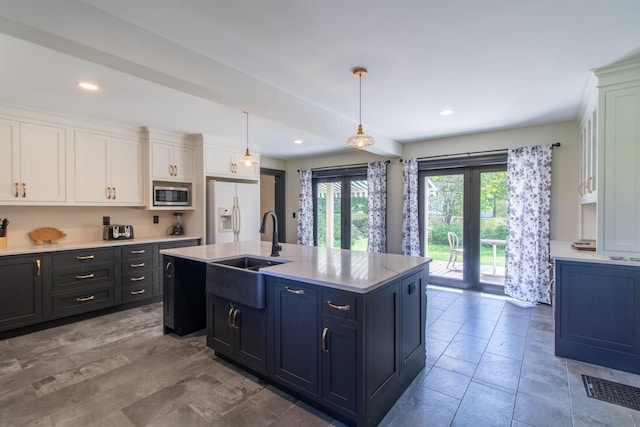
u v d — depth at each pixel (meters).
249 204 5.18
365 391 1.76
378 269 2.19
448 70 2.46
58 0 1.54
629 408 1.96
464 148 4.59
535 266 4.00
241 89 2.45
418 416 1.91
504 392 2.14
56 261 3.29
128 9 1.67
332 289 1.84
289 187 6.79
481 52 2.18
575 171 3.84
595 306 2.47
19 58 2.16
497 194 4.48
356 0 1.61
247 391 2.17
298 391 2.03
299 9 1.68
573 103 3.23
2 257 2.96
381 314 1.91
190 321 3.15
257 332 2.25
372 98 3.06
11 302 3.01
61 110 3.34
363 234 5.90
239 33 1.92
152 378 2.32
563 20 1.80
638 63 2.29
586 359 2.52
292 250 3.10
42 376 2.35
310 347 1.96
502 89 2.85
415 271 2.32
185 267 3.11
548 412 1.93
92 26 1.65
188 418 1.89
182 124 3.97
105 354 2.70
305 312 1.98
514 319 3.49
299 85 2.72
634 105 2.33
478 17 1.77
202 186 4.59
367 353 1.77
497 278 4.51
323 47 2.09
